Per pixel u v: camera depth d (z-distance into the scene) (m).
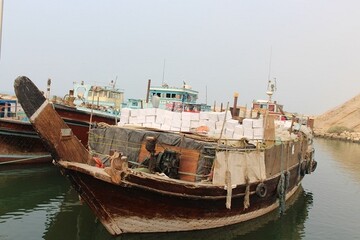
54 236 11.39
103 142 12.94
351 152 50.31
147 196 9.95
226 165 11.38
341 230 14.08
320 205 18.03
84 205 14.72
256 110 23.22
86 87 28.98
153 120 14.50
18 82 8.89
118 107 27.70
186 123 14.27
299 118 21.77
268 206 14.63
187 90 26.31
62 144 9.96
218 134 13.48
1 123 18.72
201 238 11.66
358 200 19.52
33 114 9.18
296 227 14.09
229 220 12.32
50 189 16.92
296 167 18.48
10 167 20.08
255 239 12.35
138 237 10.60
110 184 9.61
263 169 13.18
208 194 10.87
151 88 26.59
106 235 11.18
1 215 13.14
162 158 11.23
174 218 10.75
